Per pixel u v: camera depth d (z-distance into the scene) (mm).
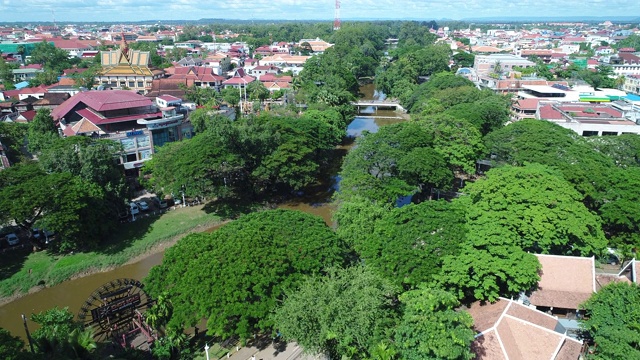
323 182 96062
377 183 70125
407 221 52656
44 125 89312
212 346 46062
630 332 37656
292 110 116000
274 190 89250
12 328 51469
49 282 58875
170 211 78312
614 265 58844
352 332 37750
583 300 47750
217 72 188375
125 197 73188
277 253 46125
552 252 56562
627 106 114125
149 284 46906
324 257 48312
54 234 66500
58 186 61406
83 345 36875
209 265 44125
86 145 74125
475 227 50125
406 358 36375
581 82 161375
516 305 44406
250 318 43062
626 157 75812
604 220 59312
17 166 66625
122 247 66312
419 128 81500
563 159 70438
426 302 36688
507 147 78000
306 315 39188
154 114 94438
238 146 80750
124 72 162750
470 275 46969
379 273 46594
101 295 48875
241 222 53344
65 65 193125
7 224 66875
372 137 79250
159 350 42469
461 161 79125
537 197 53625
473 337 36969
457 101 120625
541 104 115375
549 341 40094
